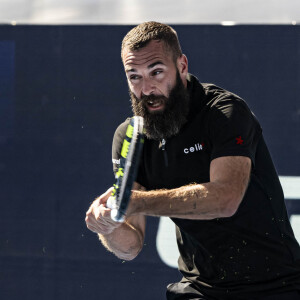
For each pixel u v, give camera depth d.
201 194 7.77
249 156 8.24
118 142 9.82
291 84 15.14
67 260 15.60
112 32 15.62
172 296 9.86
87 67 15.70
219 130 8.36
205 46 15.32
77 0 16.17
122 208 6.97
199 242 9.20
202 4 15.70
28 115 15.78
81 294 15.54
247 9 15.49
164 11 15.70
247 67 15.23
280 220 9.08
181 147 8.88
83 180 15.64
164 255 15.30
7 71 15.84
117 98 15.63
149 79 8.49
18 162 15.73
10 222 15.73
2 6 16.19
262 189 8.89
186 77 9.22
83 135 15.67
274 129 15.20
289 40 15.16
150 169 9.33
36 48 15.81
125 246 9.85
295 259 9.12
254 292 9.01
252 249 8.96
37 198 15.71
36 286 15.64
